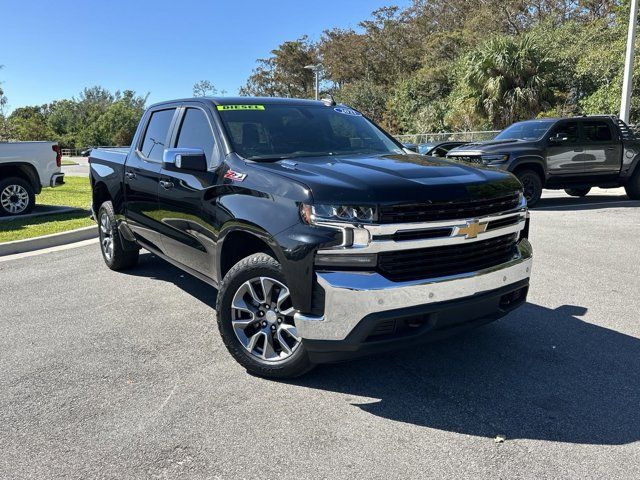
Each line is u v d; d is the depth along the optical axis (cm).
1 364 410
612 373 377
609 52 2234
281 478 270
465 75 2727
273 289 367
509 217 369
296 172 360
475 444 296
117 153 641
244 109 473
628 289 569
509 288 361
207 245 427
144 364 407
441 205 327
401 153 462
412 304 320
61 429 319
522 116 2556
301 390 361
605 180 1223
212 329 477
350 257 318
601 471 271
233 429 315
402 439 303
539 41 2714
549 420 319
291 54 6906
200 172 438
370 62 5178
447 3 4700
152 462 285
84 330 478
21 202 1098
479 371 384
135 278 649
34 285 623
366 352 326
